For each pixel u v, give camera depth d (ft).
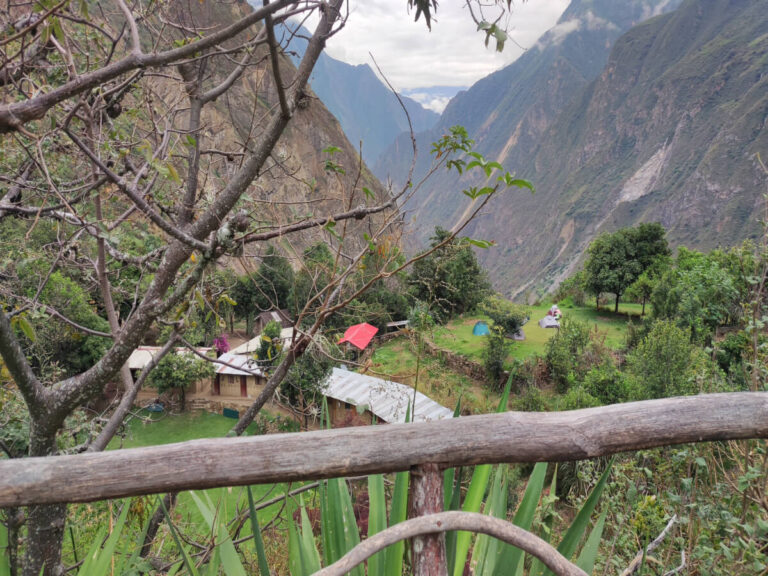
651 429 2.68
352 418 48.11
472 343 97.81
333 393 64.75
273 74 7.97
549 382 87.61
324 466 2.51
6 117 5.08
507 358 90.58
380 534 2.39
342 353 11.05
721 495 9.81
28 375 7.73
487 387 86.69
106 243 11.16
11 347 7.37
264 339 11.75
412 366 77.77
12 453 10.17
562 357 86.33
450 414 24.95
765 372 11.30
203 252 8.11
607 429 2.66
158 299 8.78
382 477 4.88
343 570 2.27
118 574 6.30
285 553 9.64
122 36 10.02
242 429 10.44
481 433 2.61
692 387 39.52
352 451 2.54
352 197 9.60
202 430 85.05
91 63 10.34
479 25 5.85
